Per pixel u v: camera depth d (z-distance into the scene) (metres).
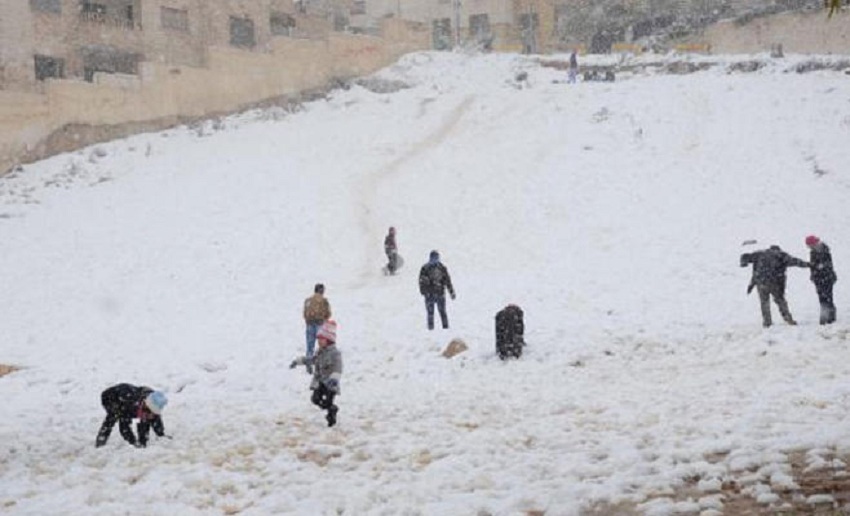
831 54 97.50
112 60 92.38
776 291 34.19
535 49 127.50
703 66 97.12
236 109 93.69
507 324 33.12
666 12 119.31
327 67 102.56
